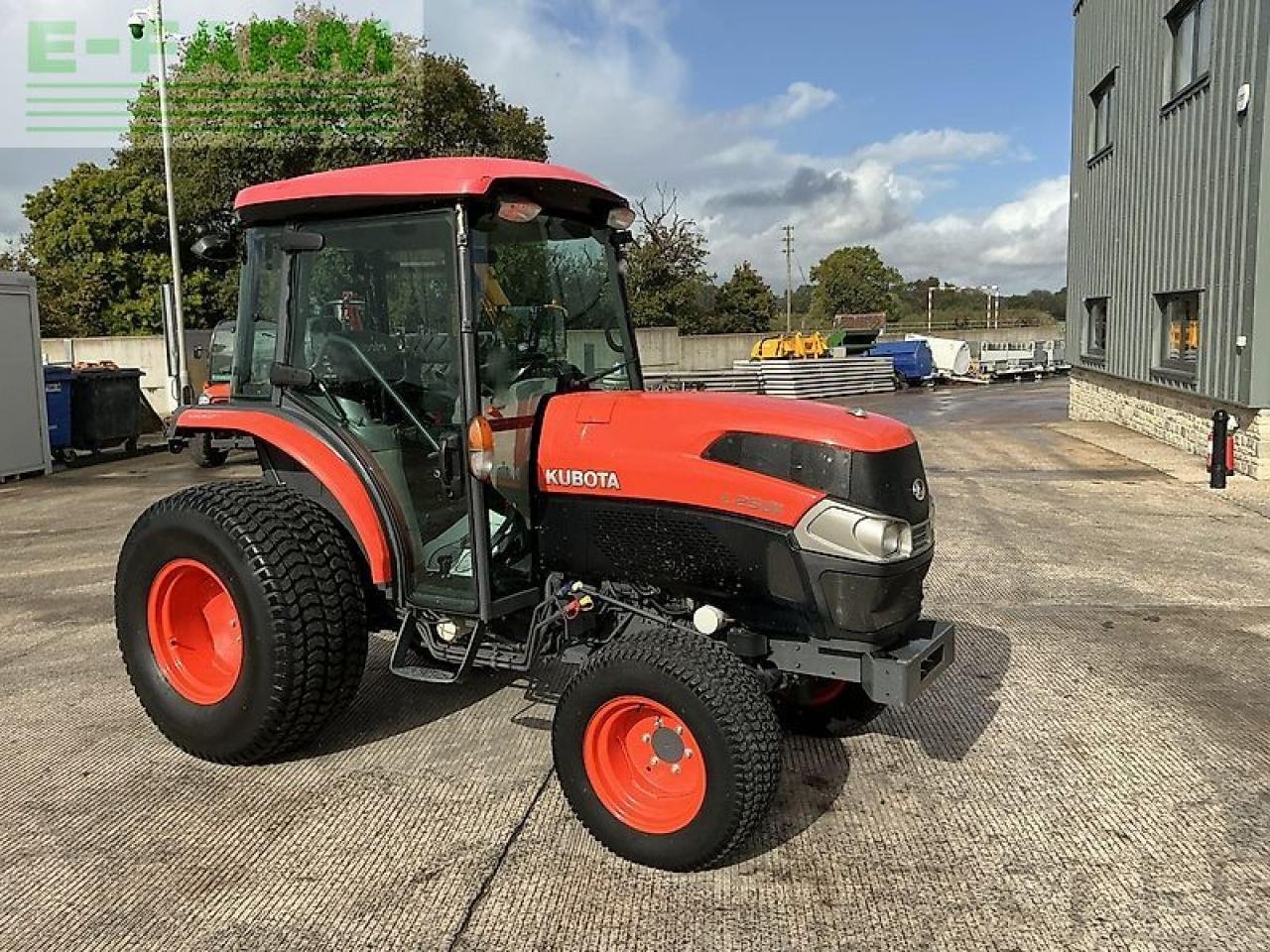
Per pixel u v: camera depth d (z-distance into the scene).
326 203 3.83
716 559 3.53
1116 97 15.35
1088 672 5.11
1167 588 6.69
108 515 10.24
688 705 3.13
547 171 3.80
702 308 46.47
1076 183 18.30
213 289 28.66
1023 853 3.39
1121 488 10.48
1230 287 10.79
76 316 27.67
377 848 3.43
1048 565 7.31
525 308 3.92
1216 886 3.17
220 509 3.92
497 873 3.27
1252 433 10.62
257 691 3.84
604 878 3.25
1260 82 9.96
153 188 28.75
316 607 3.86
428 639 4.02
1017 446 14.04
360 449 3.97
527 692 4.80
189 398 16.22
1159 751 4.17
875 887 3.19
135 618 4.21
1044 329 49.19
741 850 3.30
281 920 3.01
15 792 3.87
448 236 3.61
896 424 3.63
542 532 3.89
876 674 3.36
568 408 3.85
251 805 3.74
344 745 4.26
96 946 2.90
